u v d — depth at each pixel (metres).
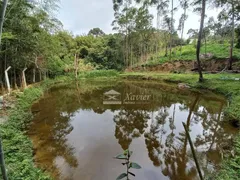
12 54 8.38
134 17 23.94
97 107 8.13
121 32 25.31
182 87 11.44
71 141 4.53
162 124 5.74
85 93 11.70
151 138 4.70
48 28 9.69
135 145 4.31
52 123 5.84
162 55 23.75
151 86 13.41
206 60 16.56
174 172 3.20
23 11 6.79
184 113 6.81
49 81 15.06
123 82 16.61
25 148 3.73
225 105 7.19
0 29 1.42
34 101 8.48
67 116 6.68
